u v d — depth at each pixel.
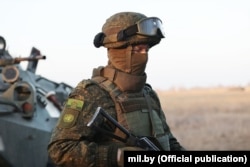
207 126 26.50
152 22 4.51
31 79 8.95
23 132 7.54
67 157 4.20
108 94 4.43
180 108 42.56
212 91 95.50
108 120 4.23
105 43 4.57
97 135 4.30
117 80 4.50
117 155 4.18
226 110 38.38
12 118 7.52
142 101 4.54
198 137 22.36
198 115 34.06
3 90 7.82
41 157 7.74
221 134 22.84
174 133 24.12
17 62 7.95
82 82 4.42
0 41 8.42
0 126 7.36
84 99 4.33
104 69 4.57
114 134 4.23
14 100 7.64
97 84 4.42
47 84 9.48
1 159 7.36
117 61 4.54
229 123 27.73
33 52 9.47
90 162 4.16
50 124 8.16
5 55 8.38
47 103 8.67
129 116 4.42
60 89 9.53
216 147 19.38
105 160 4.17
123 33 4.47
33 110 7.71
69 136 4.23
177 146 4.96
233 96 66.94
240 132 23.14
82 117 4.28
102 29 4.64
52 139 4.28
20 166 7.48
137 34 4.50
